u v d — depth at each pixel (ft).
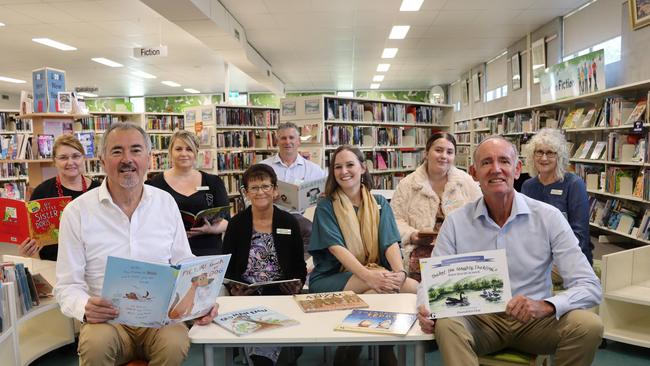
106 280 5.08
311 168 14.10
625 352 9.55
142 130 6.37
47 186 10.51
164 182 10.61
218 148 24.73
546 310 5.36
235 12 23.24
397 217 10.44
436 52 33.24
